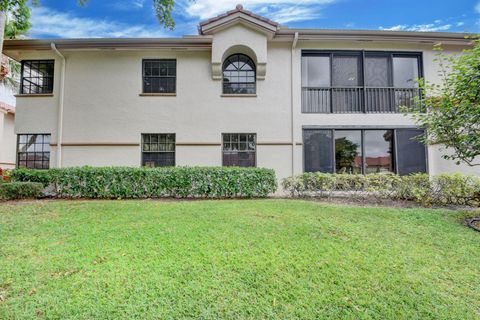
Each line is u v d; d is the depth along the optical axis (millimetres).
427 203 7746
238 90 10914
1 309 2738
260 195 8820
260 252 4098
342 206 7164
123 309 2764
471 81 5629
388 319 2752
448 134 6211
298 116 10625
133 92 10625
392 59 10977
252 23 10094
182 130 10570
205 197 8727
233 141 10727
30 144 10688
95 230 5047
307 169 10508
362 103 10805
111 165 10406
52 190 8805
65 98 10516
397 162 10602
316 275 3475
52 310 2727
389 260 3959
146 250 4117
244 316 2721
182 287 3141
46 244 4352
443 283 3426
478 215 6328
